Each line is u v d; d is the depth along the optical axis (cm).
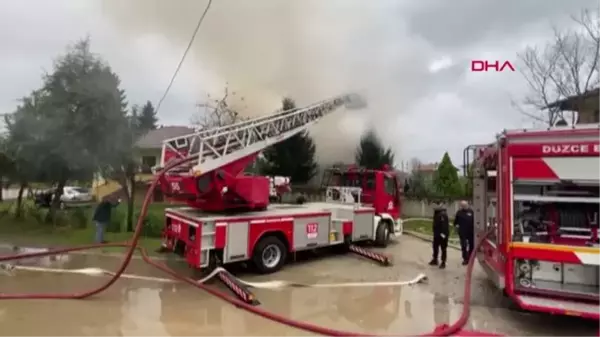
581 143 456
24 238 1048
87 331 449
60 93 1153
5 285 631
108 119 1173
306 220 805
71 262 798
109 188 1906
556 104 1642
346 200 1051
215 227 659
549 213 505
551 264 491
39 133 1131
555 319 517
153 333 449
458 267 819
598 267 480
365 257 884
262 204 778
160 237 1100
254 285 652
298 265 818
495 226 549
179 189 703
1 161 1181
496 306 568
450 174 2077
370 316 524
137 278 686
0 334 434
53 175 1209
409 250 1014
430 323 500
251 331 461
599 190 467
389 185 1080
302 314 527
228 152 754
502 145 506
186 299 576
